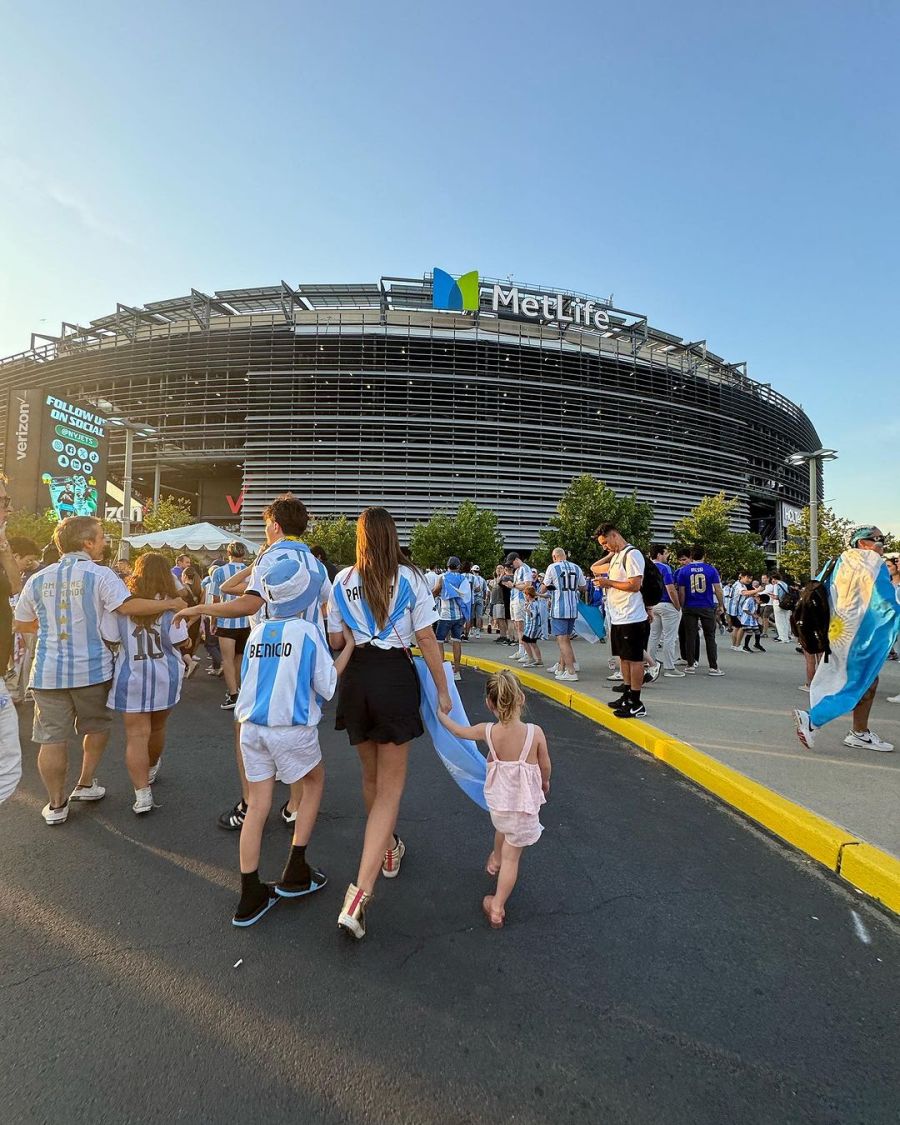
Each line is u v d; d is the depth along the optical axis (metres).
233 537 15.20
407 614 2.71
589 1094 1.68
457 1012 2.03
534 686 8.29
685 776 4.57
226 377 44.56
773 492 58.28
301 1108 1.63
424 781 4.49
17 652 6.87
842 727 5.54
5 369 55.53
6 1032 1.90
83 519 3.84
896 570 9.45
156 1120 1.58
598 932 2.53
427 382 42.97
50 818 3.61
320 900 2.79
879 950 2.43
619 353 48.88
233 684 6.75
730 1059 1.82
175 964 2.28
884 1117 1.62
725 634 18.70
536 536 42.38
